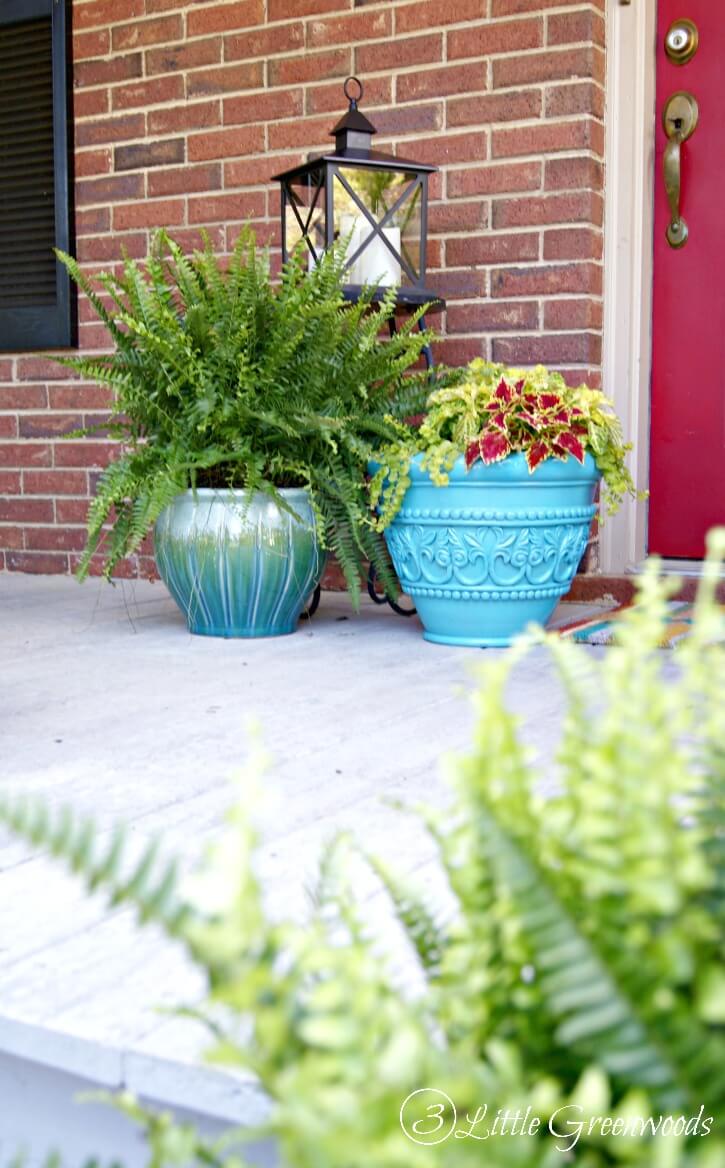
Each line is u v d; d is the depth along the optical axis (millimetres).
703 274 3100
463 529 2480
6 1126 979
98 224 3719
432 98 3158
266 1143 845
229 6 3434
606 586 3094
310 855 1297
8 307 3885
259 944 436
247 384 2547
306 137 3355
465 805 457
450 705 2025
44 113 3771
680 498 3178
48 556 3912
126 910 1179
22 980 1025
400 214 2842
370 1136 366
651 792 448
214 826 1400
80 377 3793
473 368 2648
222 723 1906
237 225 3484
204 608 2697
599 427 2531
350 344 2635
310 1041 410
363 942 612
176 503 2637
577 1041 431
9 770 1646
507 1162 375
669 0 3062
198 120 3516
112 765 1668
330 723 1900
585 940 417
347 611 3135
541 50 3004
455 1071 401
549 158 3014
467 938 544
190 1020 947
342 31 3271
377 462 2561
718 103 3043
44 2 3719
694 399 3139
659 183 3127
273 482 2688
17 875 1276
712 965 428
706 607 476
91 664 2408
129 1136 920
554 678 2236
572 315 3016
